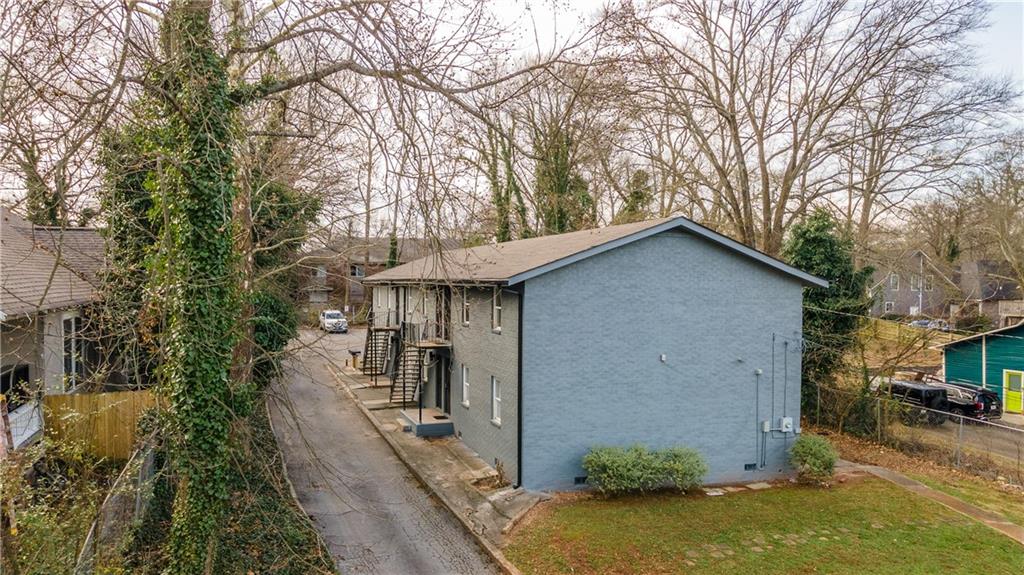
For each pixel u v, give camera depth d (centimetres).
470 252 1495
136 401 1389
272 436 1752
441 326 2303
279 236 1652
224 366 1015
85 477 894
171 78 904
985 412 2645
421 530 1391
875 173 2838
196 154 955
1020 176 3509
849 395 2289
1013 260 3828
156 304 1044
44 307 1249
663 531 1355
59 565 761
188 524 982
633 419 1661
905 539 1347
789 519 1444
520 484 1587
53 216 993
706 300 1712
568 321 1605
